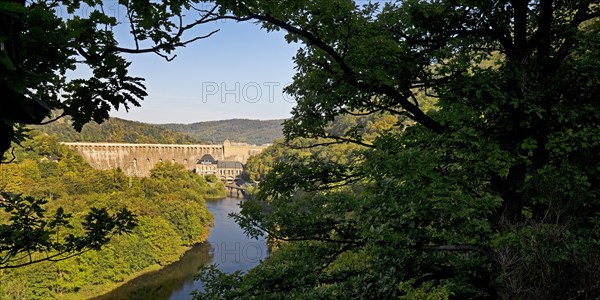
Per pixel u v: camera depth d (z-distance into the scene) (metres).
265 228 10.21
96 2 4.77
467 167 7.77
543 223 6.49
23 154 109.62
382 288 7.25
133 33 5.38
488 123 8.47
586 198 7.16
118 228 6.88
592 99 8.16
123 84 4.88
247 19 7.21
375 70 8.13
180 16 5.46
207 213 99.00
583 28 9.82
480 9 8.42
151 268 65.69
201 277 9.33
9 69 2.38
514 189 8.26
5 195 6.38
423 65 9.87
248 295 8.55
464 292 9.29
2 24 2.55
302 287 8.76
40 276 48.75
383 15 9.45
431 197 6.96
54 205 76.50
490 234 7.05
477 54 10.51
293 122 11.08
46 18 3.68
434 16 8.75
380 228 6.37
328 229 10.19
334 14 7.46
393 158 7.34
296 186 10.91
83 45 4.64
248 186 182.75
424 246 7.46
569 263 5.67
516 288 5.71
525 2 8.23
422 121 8.93
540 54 8.90
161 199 88.94
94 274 55.44
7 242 6.04
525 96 7.62
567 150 7.33
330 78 9.59
